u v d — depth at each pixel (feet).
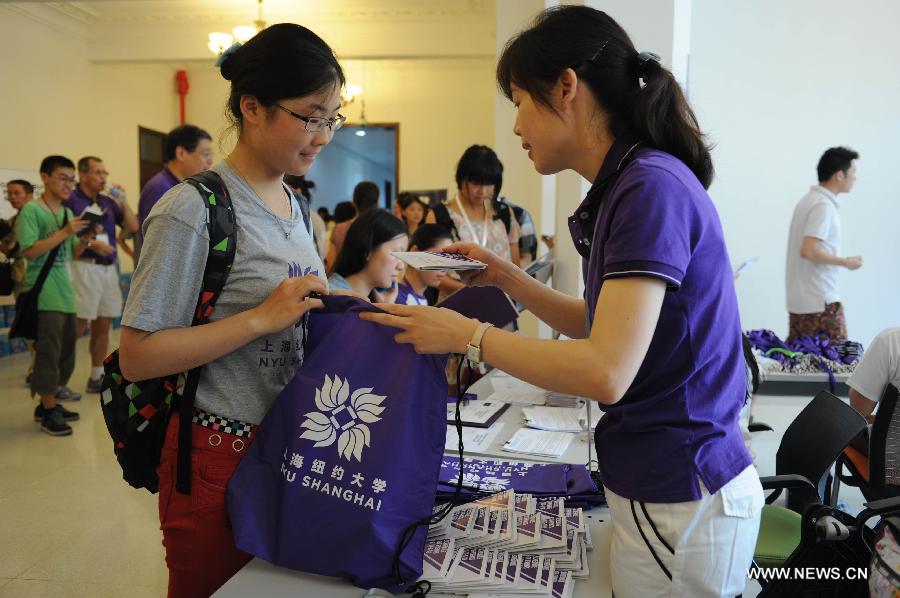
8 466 12.23
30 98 24.93
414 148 35.53
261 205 4.19
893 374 8.28
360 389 3.96
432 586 3.90
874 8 19.36
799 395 13.24
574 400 7.81
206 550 4.19
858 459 8.60
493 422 7.25
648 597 3.61
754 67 19.99
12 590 8.24
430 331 3.61
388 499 3.82
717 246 3.34
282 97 3.86
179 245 3.83
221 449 4.17
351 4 25.94
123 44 28.04
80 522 10.11
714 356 3.39
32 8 24.63
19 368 20.11
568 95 3.46
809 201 16.15
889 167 19.72
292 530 3.88
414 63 34.73
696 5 20.04
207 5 26.08
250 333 3.87
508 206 12.11
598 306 3.18
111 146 30.14
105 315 17.07
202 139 12.41
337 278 8.02
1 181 22.80
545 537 4.29
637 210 3.13
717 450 3.42
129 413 4.23
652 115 3.41
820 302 16.21
